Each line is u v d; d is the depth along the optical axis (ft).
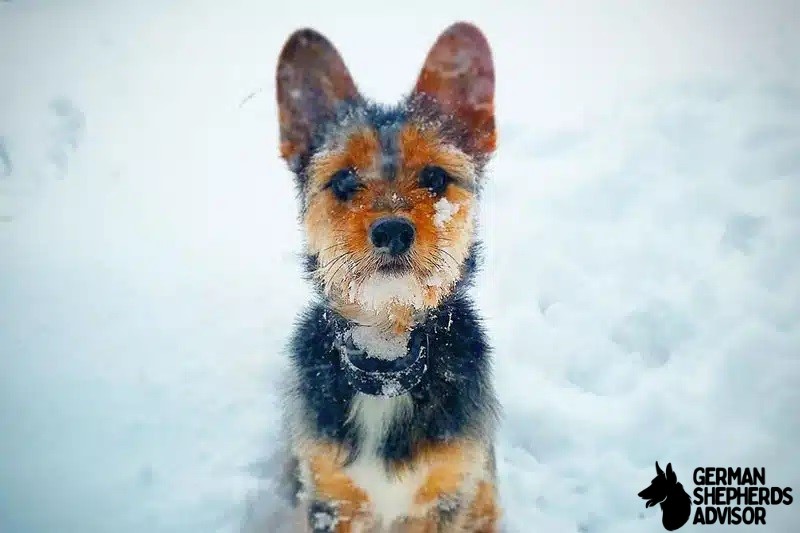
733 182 2.65
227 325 2.50
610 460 2.15
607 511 2.07
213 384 2.36
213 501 2.10
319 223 1.90
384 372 1.87
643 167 2.73
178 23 3.15
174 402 2.32
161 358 2.42
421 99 1.95
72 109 3.02
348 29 3.03
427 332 1.91
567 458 2.16
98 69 3.09
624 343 2.37
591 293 2.47
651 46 2.97
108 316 2.52
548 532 2.03
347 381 1.89
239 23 3.13
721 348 2.32
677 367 2.31
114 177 2.88
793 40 2.92
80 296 2.56
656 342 2.35
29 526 2.06
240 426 2.26
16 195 2.83
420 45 2.98
